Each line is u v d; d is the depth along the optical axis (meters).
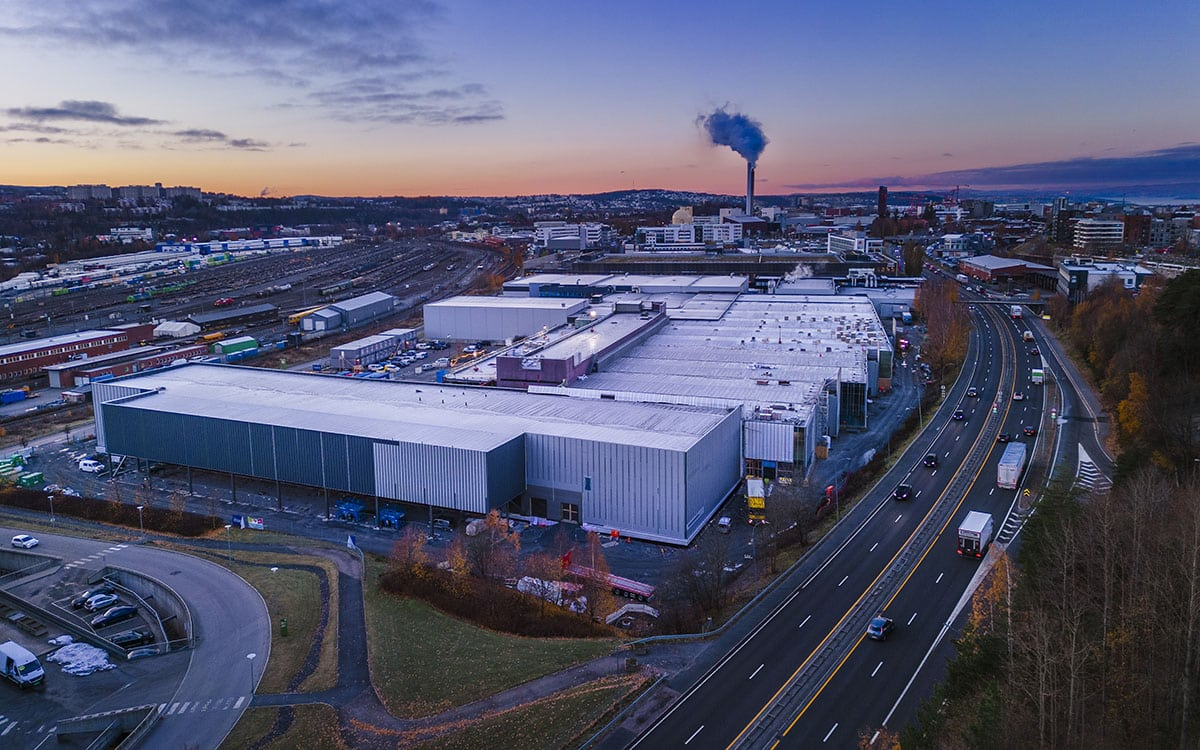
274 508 99.56
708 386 122.06
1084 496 74.81
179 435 105.56
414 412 104.81
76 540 91.50
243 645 66.62
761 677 57.62
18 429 136.88
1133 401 103.00
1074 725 43.97
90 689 64.75
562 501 92.31
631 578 77.31
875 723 51.66
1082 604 50.81
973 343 187.25
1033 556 58.91
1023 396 139.12
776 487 88.75
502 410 105.25
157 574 80.69
